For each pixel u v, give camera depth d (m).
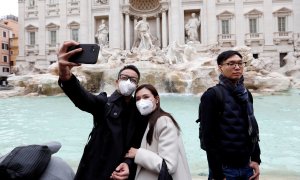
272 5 39.72
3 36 59.81
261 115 14.11
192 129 10.88
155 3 43.06
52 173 3.13
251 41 40.16
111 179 3.02
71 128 11.68
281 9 39.28
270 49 39.62
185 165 3.11
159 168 2.83
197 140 9.21
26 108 18.75
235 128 3.32
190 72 26.34
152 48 38.28
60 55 2.81
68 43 2.81
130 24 43.84
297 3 38.97
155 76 27.08
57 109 18.02
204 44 40.44
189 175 3.12
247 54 29.42
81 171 3.13
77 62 2.79
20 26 46.75
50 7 45.62
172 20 40.44
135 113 3.28
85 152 3.21
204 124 3.31
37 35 46.19
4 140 9.70
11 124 12.83
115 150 3.06
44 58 45.66
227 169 3.37
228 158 3.35
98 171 3.06
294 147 8.34
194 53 31.62
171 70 27.98
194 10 41.41
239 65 3.44
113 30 41.88
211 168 3.24
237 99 3.40
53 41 45.75
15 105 20.64
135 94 3.25
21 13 46.72
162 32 41.50
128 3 42.31
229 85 3.44
